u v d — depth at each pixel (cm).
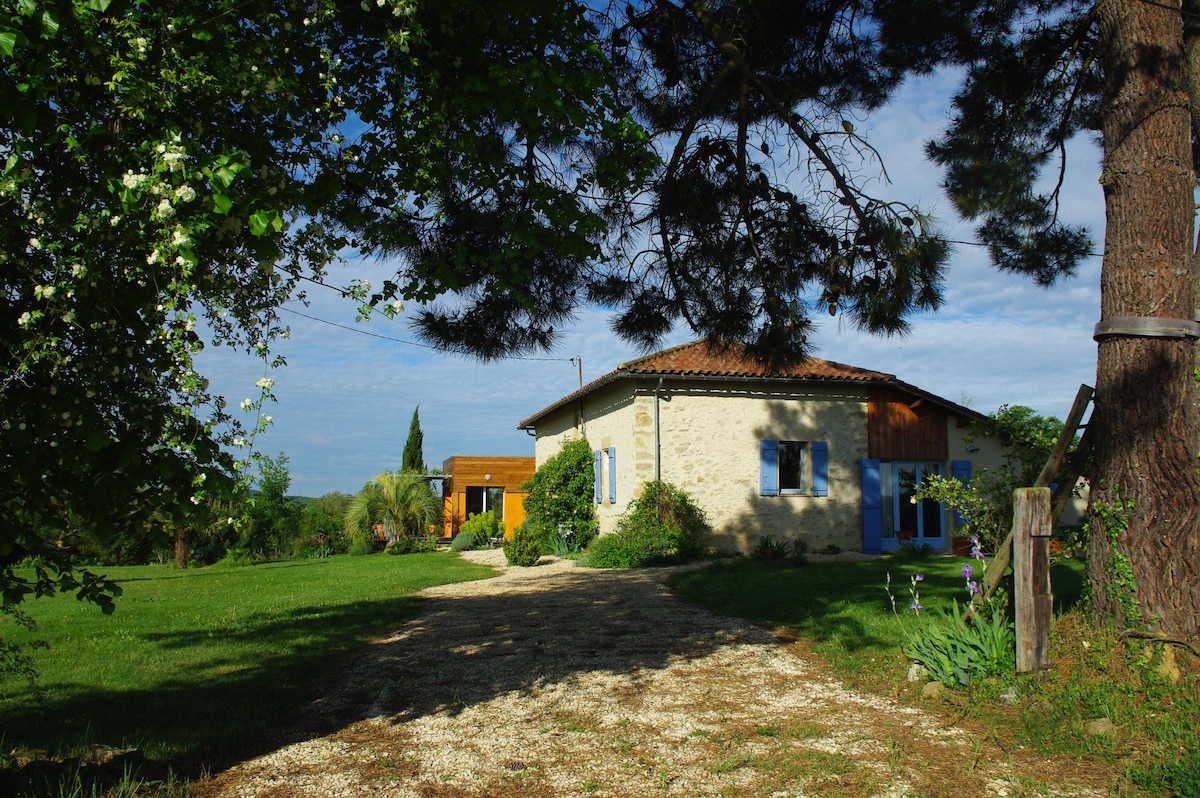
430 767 419
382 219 485
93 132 298
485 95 451
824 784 383
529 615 920
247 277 364
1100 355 541
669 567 1455
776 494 1680
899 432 1777
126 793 366
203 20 332
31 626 378
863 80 737
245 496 352
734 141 643
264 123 384
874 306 612
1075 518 1722
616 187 529
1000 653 520
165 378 337
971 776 388
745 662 644
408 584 1302
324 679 625
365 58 436
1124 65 541
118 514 347
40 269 318
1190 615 488
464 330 631
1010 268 857
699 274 686
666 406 1650
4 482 325
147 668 645
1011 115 806
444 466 3312
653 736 463
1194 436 510
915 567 1320
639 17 628
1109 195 547
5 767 374
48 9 258
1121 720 437
